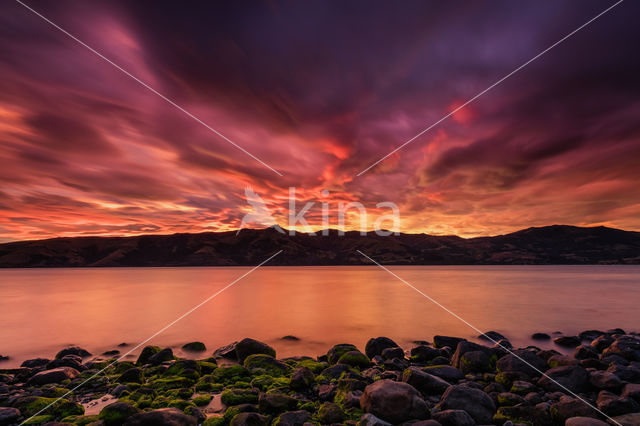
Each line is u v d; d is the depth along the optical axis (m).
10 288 51.97
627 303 30.75
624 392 7.43
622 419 6.22
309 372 9.37
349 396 7.58
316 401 7.97
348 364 11.07
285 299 34.75
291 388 8.68
